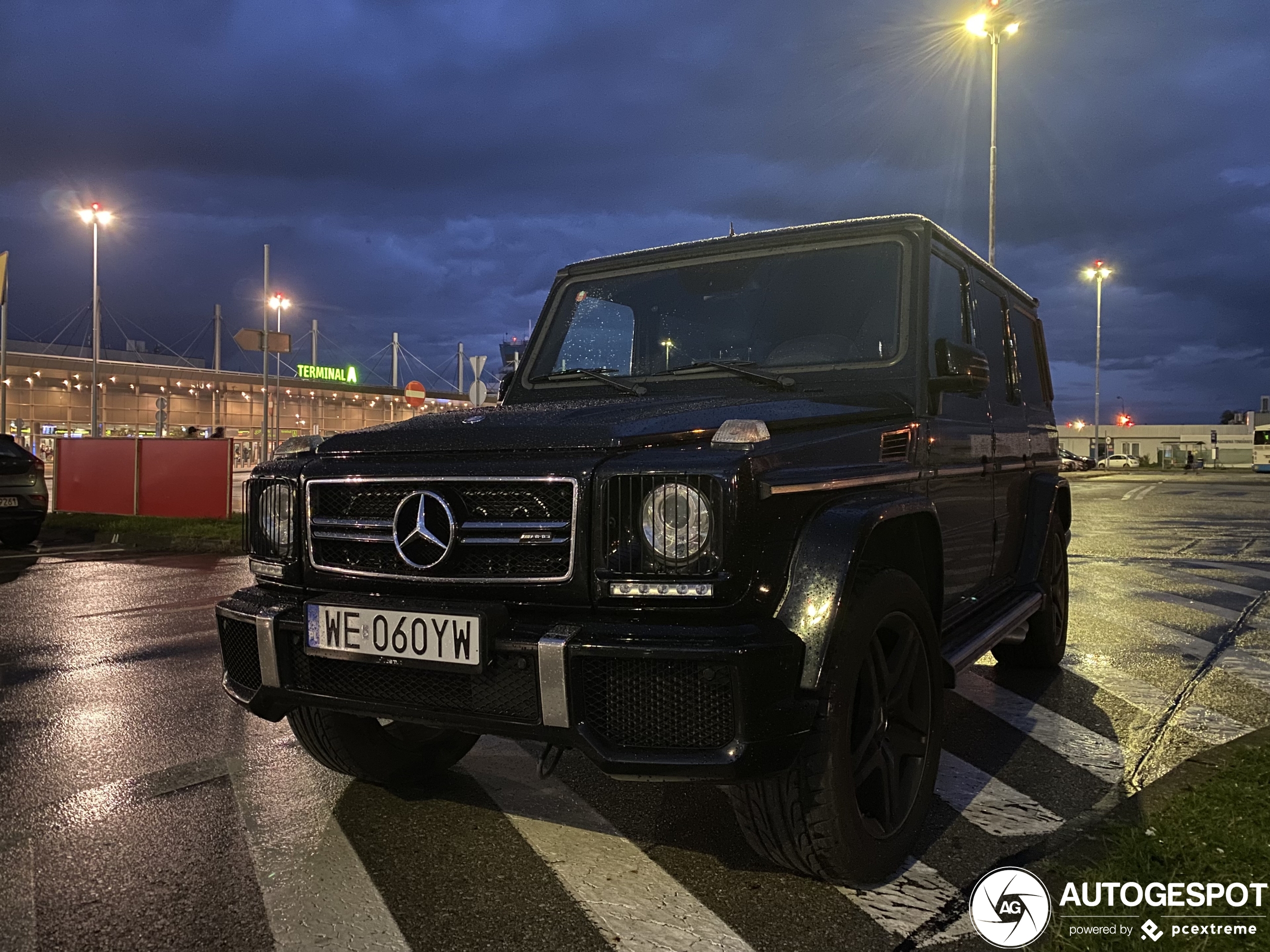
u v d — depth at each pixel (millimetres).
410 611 2521
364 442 2904
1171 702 4840
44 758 3938
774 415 2814
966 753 4023
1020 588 4781
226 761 3891
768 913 2551
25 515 12219
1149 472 58062
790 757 2379
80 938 2436
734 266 3801
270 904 2619
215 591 8672
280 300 55250
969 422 3842
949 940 2393
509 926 2484
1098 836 2826
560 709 2328
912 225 3576
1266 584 9211
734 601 2348
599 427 2582
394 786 3584
